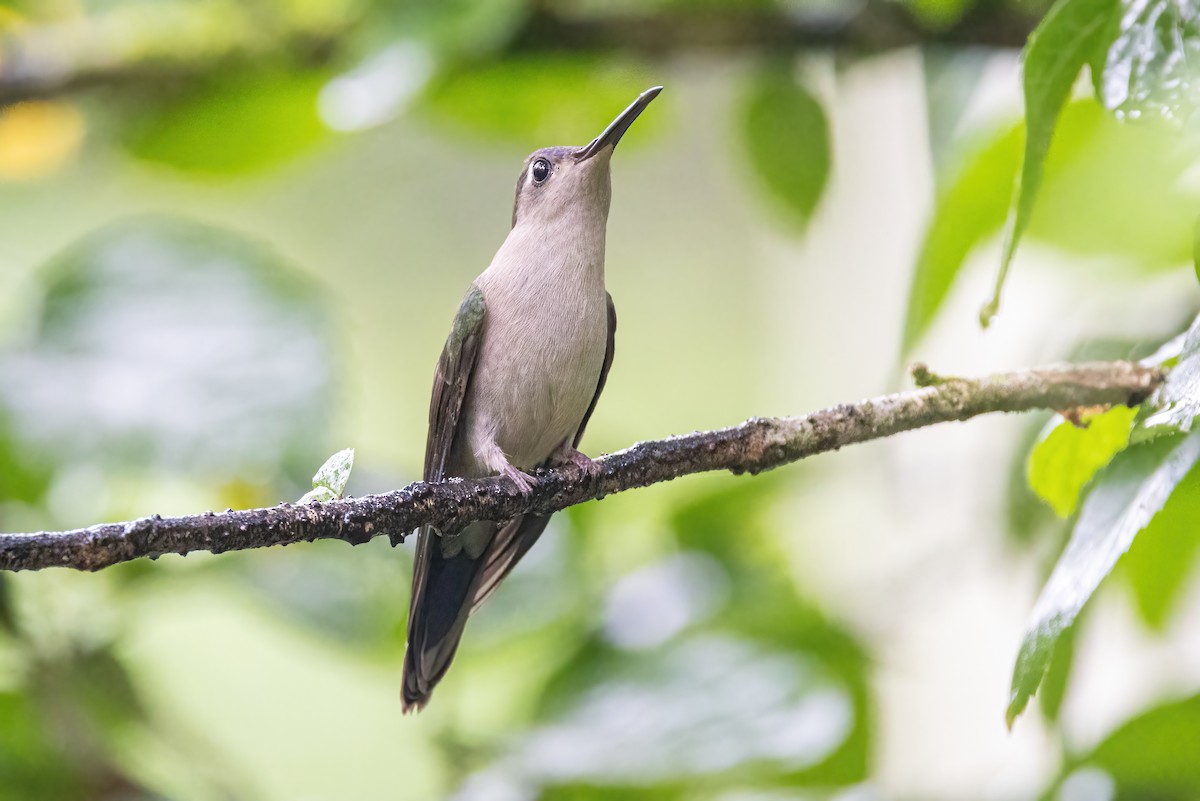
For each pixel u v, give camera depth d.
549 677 10.13
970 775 10.32
